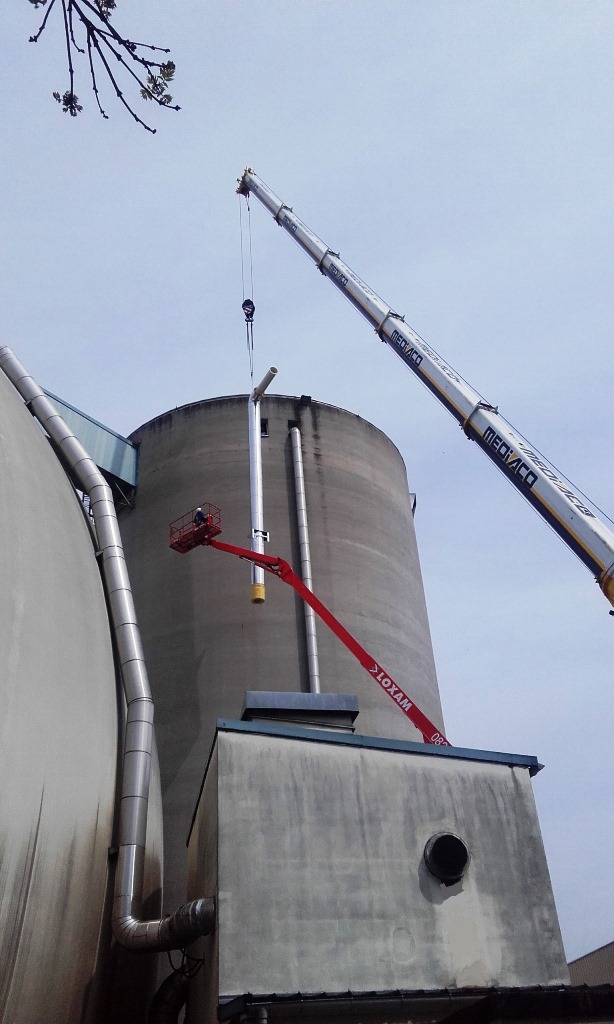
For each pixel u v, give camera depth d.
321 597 31.48
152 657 30.47
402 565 35.47
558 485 20.25
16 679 13.96
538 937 15.33
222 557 31.95
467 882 15.61
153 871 20.09
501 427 22.33
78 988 15.39
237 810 15.27
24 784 13.55
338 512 34.16
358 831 15.59
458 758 17.03
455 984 14.48
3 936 12.78
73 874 15.26
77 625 17.39
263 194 38.94
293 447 34.81
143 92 6.64
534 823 16.61
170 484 34.50
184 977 18.73
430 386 25.50
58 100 6.64
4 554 15.00
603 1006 12.34
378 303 29.27
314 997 13.64
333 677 29.83
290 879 14.81
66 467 24.92
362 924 14.67
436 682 34.88
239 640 30.14
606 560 18.31
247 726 16.25
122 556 22.70
